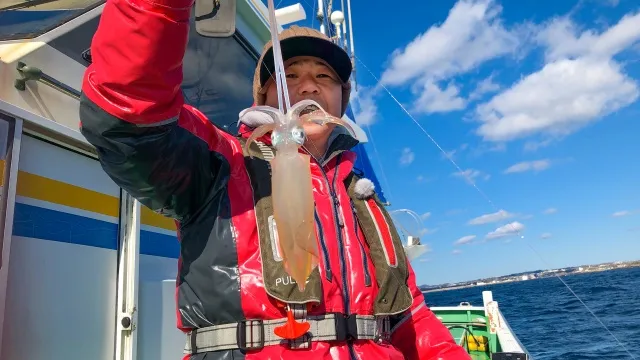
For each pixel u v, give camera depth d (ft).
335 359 3.90
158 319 7.25
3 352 5.01
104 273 6.61
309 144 5.34
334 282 4.21
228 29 4.18
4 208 5.01
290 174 3.94
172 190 4.03
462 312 24.76
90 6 6.84
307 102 4.17
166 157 3.75
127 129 3.33
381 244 4.91
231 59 10.64
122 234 6.98
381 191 17.16
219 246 4.11
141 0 2.97
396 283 4.69
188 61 9.28
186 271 4.23
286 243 3.83
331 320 4.00
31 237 5.55
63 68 6.25
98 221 6.63
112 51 3.09
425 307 5.49
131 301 6.75
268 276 3.92
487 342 21.39
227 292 3.93
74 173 6.35
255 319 3.88
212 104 9.78
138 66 3.09
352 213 5.01
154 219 7.88
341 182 5.31
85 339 6.10
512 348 16.16
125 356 6.55
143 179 3.73
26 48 5.78
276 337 3.82
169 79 3.28
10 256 5.23
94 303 6.34
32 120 5.55
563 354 54.03
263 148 4.83
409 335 5.28
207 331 3.95
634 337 59.82
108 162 3.61
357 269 4.48
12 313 5.18
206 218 4.28
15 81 5.56
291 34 5.73
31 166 5.71
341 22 16.83
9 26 6.10
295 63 5.69
